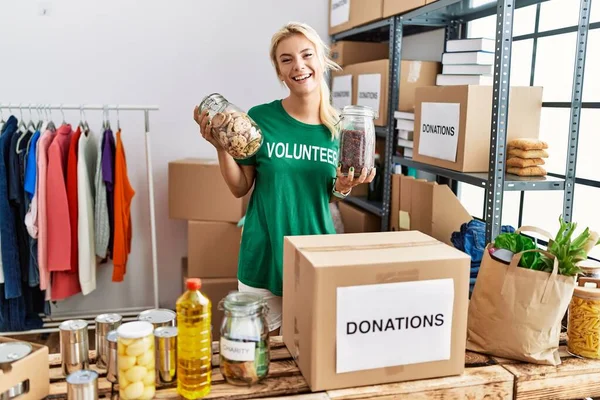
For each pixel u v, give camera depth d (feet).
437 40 10.18
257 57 12.07
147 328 3.56
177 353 3.65
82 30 11.18
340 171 5.23
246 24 11.91
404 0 8.68
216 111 4.73
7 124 9.30
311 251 3.87
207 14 11.69
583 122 7.39
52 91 11.24
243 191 6.01
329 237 4.29
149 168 10.21
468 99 6.95
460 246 7.48
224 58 11.91
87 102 11.42
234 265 10.69
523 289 4.06
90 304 12.05
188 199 10.55
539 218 8.30
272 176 5.75
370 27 10.21
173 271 12.30
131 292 12.20
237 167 5.71
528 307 4.05
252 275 5.94
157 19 11.48
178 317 3.59
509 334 4.14
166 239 12.18
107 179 9.63
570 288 4.00
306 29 5.54
